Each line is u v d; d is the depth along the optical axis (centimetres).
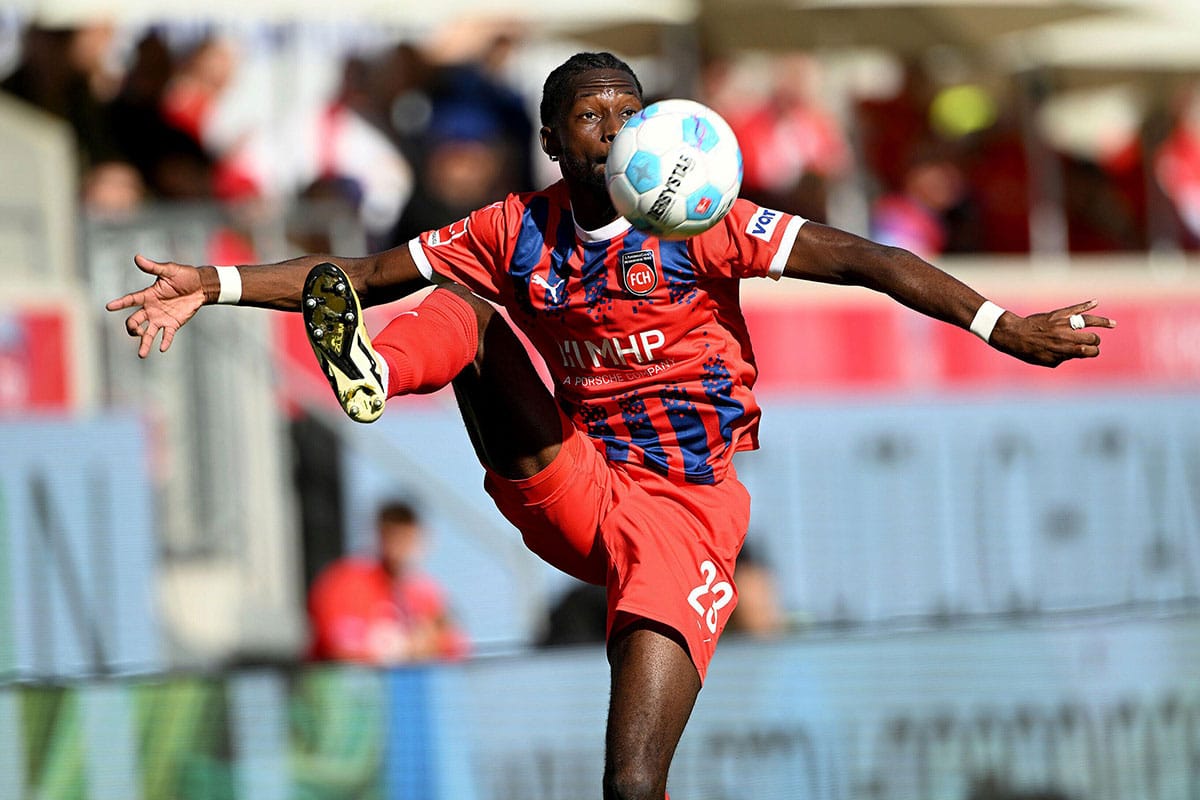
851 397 3606
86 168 3597
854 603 3428
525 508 1684
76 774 2242
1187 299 4228
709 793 2475
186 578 3266
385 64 3875
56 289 3272
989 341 1509
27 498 2927
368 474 3350
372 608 3209
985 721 2642
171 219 3388
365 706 2378
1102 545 3672
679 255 1602
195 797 2294
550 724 2469
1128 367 4141
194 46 3731
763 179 4116
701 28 4197
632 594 1633
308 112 3847
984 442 3594
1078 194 4603
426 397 3453
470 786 2409
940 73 4466
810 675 2561
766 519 3375
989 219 4425
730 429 1706
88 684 2264
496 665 2448
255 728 2328
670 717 1583
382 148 3866
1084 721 2697
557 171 4066
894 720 2591
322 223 3497
